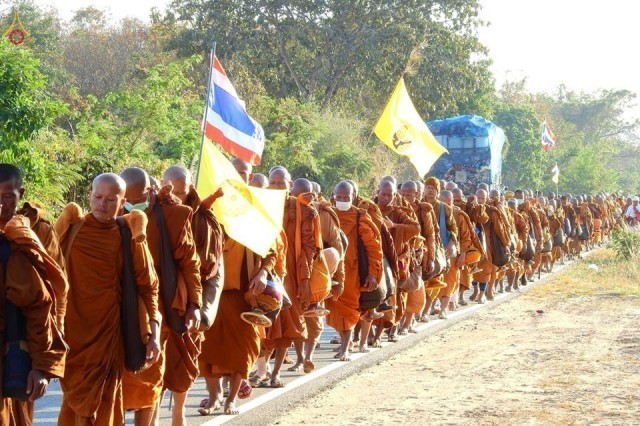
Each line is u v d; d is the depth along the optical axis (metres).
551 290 25.38
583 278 29.08
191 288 8.12
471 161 44.00
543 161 92.06
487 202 21.95
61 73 56.91
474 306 21.22
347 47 55.97
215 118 12.09
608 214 49.38
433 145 18.56
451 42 57.31
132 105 31.66
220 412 10.23
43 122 18.88
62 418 7.39
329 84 56.62
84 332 7.23
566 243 35.12
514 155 88.50
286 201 11.69
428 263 16.05
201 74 52.97
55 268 6.35
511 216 23.50
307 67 57.78
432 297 17.67
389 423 10.19
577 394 11.80
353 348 15.00
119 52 66.31
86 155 25.14
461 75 57.97
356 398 11.47
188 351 8.62
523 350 15.27
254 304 9.89
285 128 41.41
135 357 7.35
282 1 55.59
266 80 57.47
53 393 11.30
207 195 9.74
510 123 88.19
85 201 24.05
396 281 14.15
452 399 11.46
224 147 12.32
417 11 57.16
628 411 10.85
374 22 57.25
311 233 11.54
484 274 21.66
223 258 9.79
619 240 35.88
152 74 32.88
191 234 8.20
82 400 7.22
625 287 26.16
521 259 24.66
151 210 8.12
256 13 55.44
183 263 8.11
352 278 13.37
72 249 7.23
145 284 7.40
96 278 7.24
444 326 17.86
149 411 8.02
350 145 42.72
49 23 62.44
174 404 8.91
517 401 11.38
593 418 10.51
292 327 11.52
